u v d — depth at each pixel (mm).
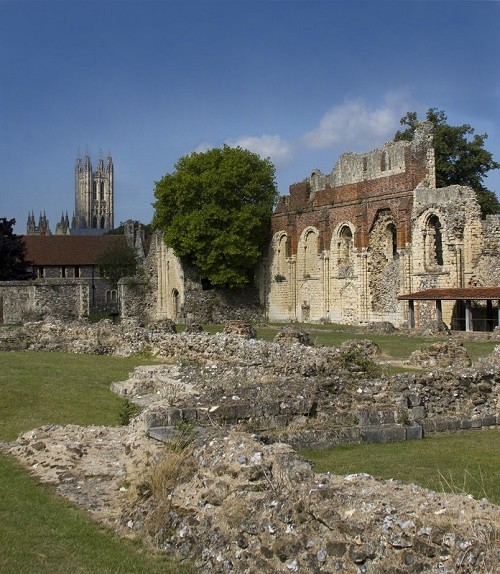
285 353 25281
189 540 9266
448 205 52875
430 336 45938
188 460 10469
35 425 17984
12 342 37031
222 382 19375
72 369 27406
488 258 51094
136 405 19781
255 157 75375
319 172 72250
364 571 7477
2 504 11266
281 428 15617
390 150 60969
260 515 8648
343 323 67188
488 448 15281
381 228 63219
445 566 7078
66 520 10609
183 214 74125
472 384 17734
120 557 9266
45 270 101188
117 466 13055
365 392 16734
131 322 41062
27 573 8672
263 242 78062
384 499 8055
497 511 7742
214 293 76812
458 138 73062
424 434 16516
